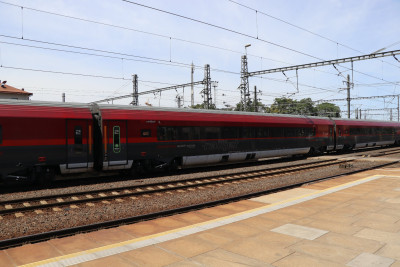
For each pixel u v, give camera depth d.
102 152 13.04
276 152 20.39
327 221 6.23
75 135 12.41
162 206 8.59
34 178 11.66
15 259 4.73
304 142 22.61
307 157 23.86
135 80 38.62
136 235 5.82
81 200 9.02
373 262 4.24
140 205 8.70
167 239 5.32
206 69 30.11
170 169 15.65
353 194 8.86
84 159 12.62
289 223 6.14
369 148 34.97
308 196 8.77
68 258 4.55
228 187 11.44
